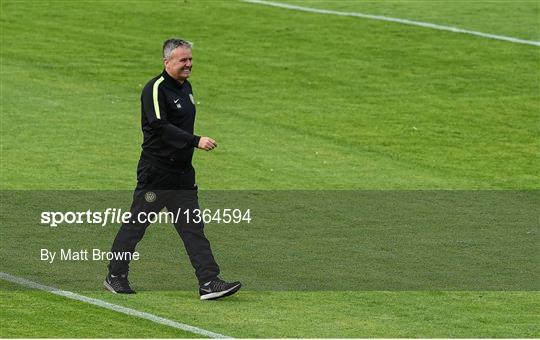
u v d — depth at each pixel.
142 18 108.81
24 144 68.81
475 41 101.56
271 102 82.12
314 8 114.56
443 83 88.38
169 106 41.75
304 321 40.28
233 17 109.94
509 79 89.88
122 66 91.62
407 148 71.31
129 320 39.88
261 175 63.97
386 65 93.50
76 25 105.25
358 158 68.50
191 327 39.16
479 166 67.75
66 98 81.06
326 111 79.94
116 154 67.38
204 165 65.69
